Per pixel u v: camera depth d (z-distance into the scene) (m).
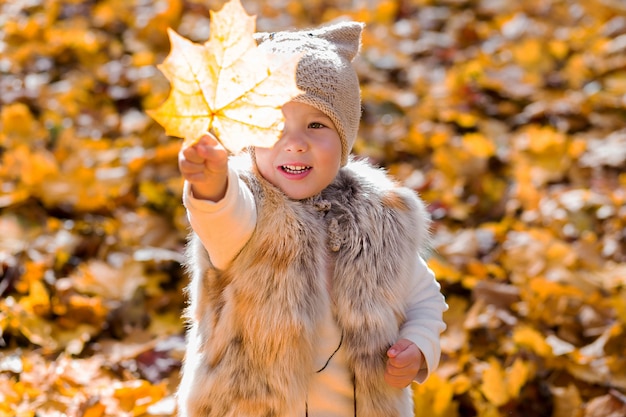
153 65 5.33
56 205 3.84
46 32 5.43
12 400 2.60
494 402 2.81
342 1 6.90
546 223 4.11
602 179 4.54
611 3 6.95
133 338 3.09
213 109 1.60
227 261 1.89
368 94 5.24
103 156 4.30
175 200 3.96
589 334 3.28
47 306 3.13
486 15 6.84
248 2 6.64
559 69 5.95
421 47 6.07
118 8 6.03
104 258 3.54
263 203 1.90
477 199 4.25
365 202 2.01
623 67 5.82
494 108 5.29
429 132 4.90
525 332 3.08
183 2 6.12
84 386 2.76
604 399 2.84
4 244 3.50
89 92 5.00
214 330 1.92
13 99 4.70
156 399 2.67
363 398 1.94
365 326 1.93
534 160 4.69
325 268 1.94
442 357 3.05
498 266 3.73
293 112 1.94
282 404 1.87
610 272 3.68
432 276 2.13
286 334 1.86
